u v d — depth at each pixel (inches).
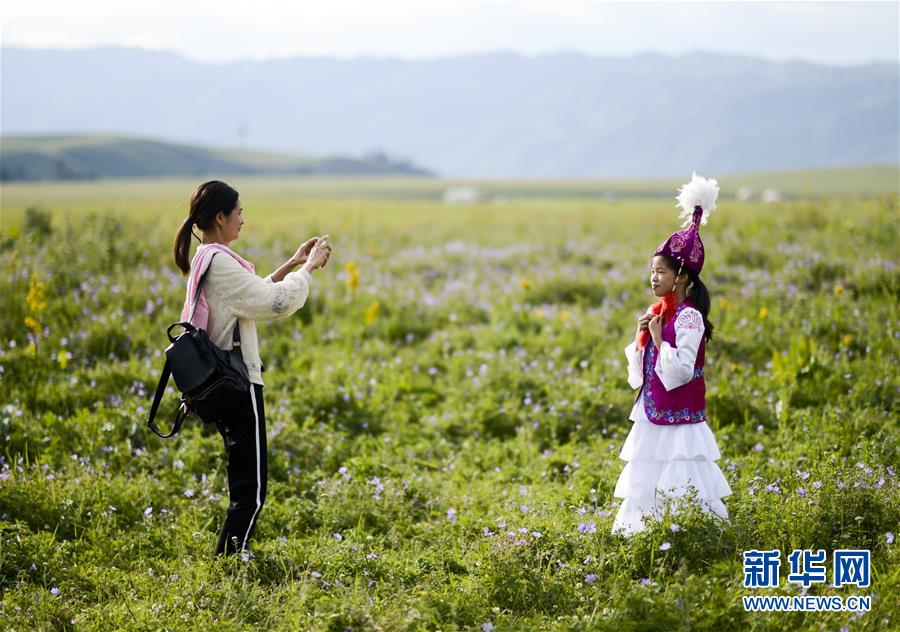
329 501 426.9
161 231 1158.3
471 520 409.7
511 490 451.5
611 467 454.0
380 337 781.9
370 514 417.4
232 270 354.6
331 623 299.0
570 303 880.3
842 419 499.5
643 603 297.6
